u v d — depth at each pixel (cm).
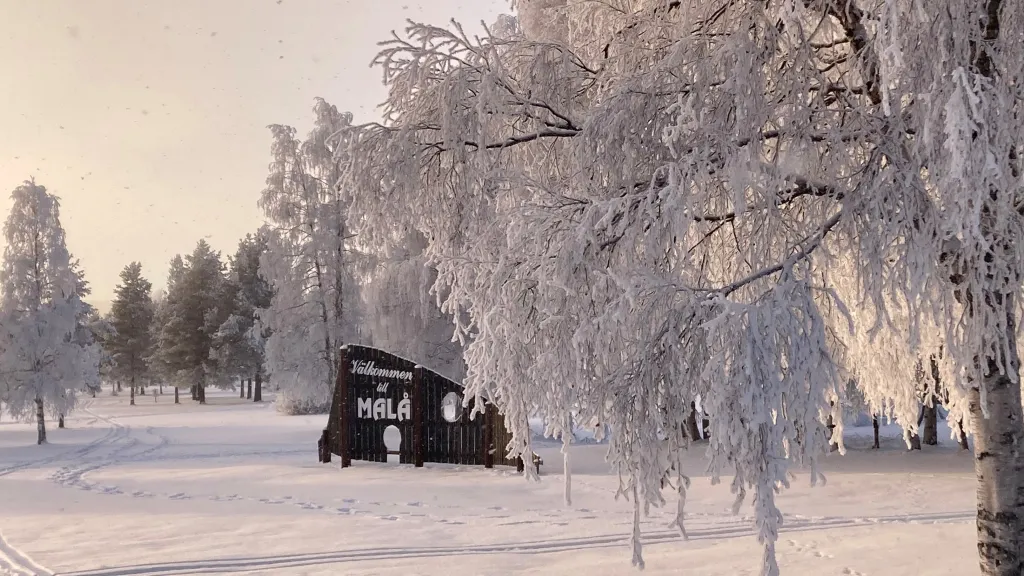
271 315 2931
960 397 704
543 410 583
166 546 834
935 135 427
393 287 2409
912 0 425
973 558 707
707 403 424
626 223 488
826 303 657
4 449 2400
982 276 449
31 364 2644
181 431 2880
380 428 1655
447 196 617
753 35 525
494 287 543
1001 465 529
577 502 1108
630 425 496
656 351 477
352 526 938
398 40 580
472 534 875
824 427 426
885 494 1140
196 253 5606
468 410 1580
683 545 801
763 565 420
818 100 514
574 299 520
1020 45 446
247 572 718
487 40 600
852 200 489
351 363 1688
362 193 590
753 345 414
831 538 820
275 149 2869
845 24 525
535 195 568
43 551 816
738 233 605
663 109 528
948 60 428
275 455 1956
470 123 567
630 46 612
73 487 1423
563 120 607
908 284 493
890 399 845
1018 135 430
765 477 420
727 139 486
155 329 5884
